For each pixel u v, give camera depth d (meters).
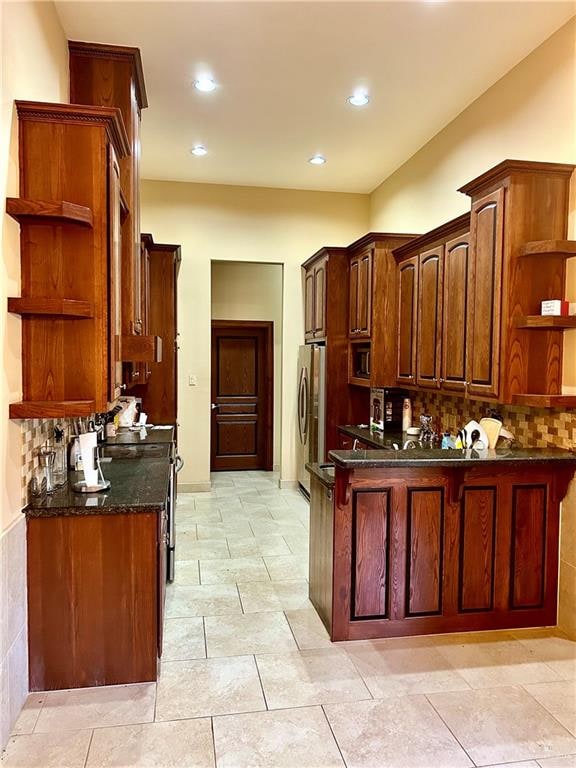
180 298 6.05
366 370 5.10
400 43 3.25
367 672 2.63
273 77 3.67
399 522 2.94
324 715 2.30
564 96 3.05
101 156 2.36
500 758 2.07
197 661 2.71
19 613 2.30
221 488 6.39
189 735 2.17
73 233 2.36
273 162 5.34
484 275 3.19
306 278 6.25
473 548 3.03
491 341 3.11
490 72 3.58
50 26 2.81
